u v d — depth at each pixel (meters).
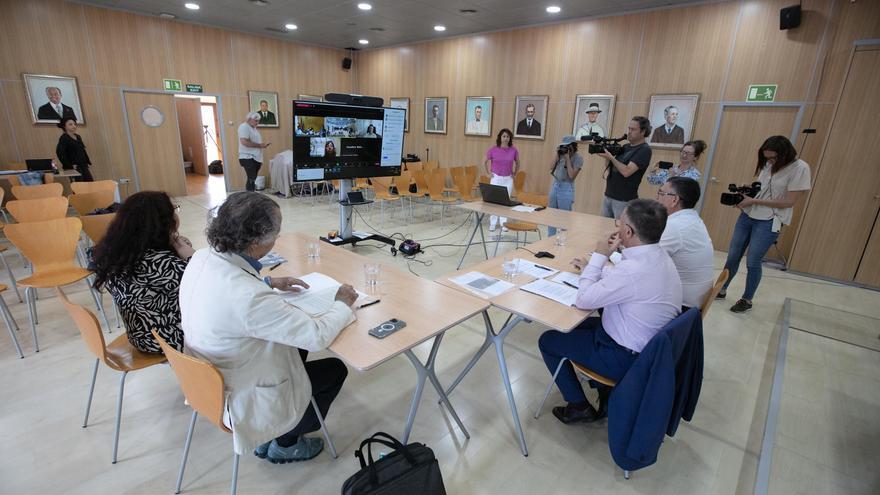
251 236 1.30
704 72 5.08
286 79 8.61
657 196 2.32
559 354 1.98
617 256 2.55
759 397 2.39
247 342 1.33
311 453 1.84
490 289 2.02
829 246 4.23
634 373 1.60
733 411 2.27
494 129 7.40
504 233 5.74
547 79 6.55
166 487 1.68
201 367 1.24
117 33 6.56
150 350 1.77
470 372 2.53
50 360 2.50
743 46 4.77
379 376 2.46
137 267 1.63
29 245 2.72
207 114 10.13
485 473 1.81
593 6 5.49
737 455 1.96
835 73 4.28
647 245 1.71
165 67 7.11
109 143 6.79
